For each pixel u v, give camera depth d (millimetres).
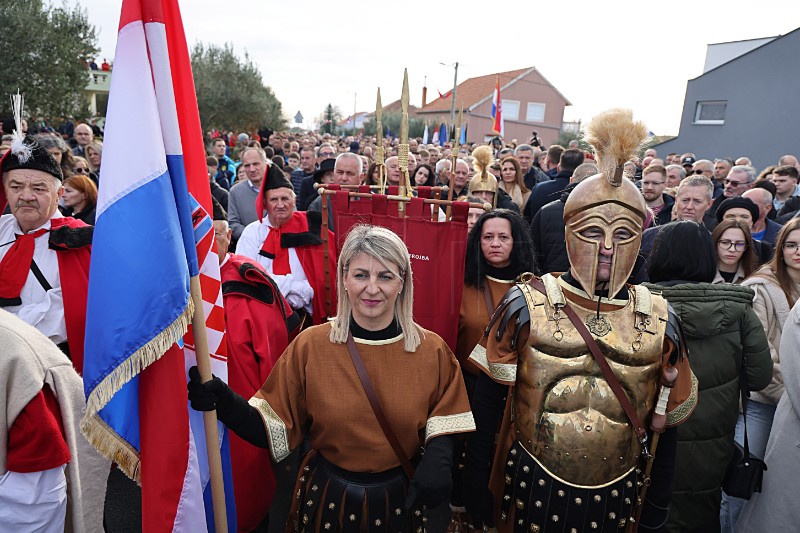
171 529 1619
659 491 1816
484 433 1854
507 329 1769
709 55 21859
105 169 1500
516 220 2547
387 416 1660
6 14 14352
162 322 1495
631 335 1662
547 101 42719
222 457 1968
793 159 7340
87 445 1902
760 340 2154
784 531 2160
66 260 2508
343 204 2654
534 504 1710
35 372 1583
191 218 1622
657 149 19422
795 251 2521
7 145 4520
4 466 1555
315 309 3148
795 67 15312
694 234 2184
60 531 1671
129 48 1493
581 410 1669
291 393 1703
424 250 2486
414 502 1542
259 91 24766
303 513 1729
